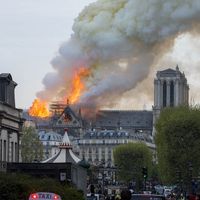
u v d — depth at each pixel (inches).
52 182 5182.1
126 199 3609.7
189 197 4886.8
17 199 4640.8
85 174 7042.3
